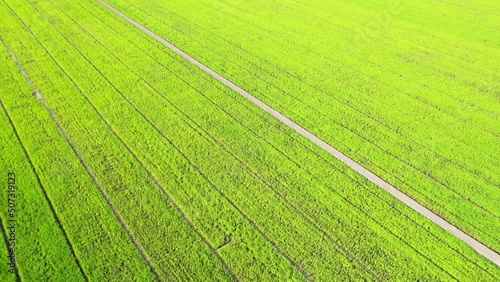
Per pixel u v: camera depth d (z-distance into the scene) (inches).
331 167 586.9
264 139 633.6
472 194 550.9
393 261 467.2
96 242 481.1
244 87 751.1
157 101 709.9
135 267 456.8
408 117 686.5
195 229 497.7
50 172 566.9
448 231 503.2
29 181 553.3
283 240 486.9
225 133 643.5
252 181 560.7
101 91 730.8
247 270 455.8
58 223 500.7
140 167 578.6
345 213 519.8
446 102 724.7
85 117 668.1
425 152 616.7
